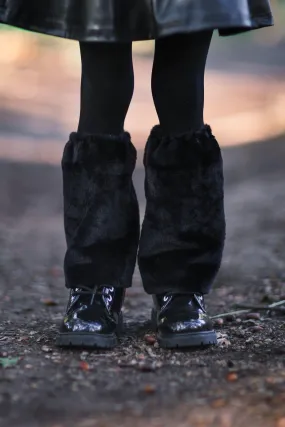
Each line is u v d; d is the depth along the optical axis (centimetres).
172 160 215
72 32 196
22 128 1139
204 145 215
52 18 198
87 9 194
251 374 191
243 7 194
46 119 1230
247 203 576
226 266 369
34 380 188
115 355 211
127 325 248
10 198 691
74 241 219
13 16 199
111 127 216
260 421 161
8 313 277
